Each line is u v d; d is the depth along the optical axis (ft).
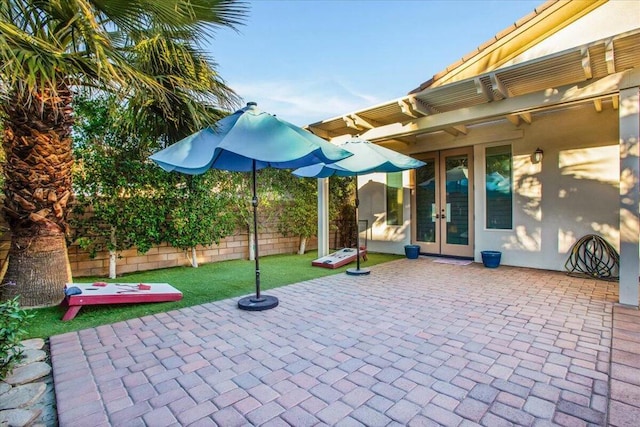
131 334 10.75
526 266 21.25
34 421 6.59
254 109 13.15
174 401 7.13
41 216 12.96
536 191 20.74
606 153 18.44
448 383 7.75
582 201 19.17
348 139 21.48
